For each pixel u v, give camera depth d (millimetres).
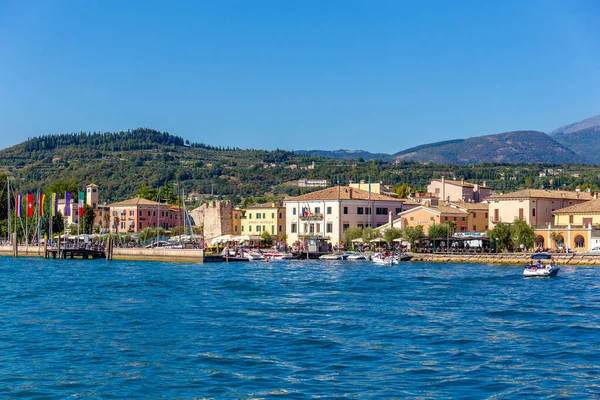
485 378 51875
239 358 58438
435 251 189875
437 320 76250
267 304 89750
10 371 54688
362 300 93438
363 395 47875
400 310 83688
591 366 55406
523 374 53000
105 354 60250
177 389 49781
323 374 53188
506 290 105250
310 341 64875
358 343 64000
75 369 55312
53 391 49469
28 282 123000
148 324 74438
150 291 105812
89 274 142875
